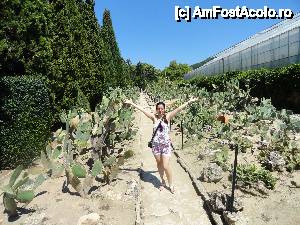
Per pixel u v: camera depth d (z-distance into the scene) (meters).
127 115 9.12
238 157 7.38
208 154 7.67
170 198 5.77
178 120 12.50
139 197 5.65
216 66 30.75
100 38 24.05
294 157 6.79
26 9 8.88
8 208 5.00
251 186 5.86
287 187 5.85
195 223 4.95
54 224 4.77
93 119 7.79
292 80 13.70
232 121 11.00
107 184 6.11
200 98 16.70
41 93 8.33
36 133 7.86
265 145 7.87
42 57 9.46
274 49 18.36
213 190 5.89
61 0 12.58
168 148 5.95
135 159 8.02
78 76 16.59
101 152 7.18
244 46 26.39
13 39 8.78
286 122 9.73
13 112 7.37
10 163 7.41
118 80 37.75
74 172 5.43
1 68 8.85
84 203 5.38
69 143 6.73
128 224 4.79
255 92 17.30
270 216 4.91
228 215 4.77
